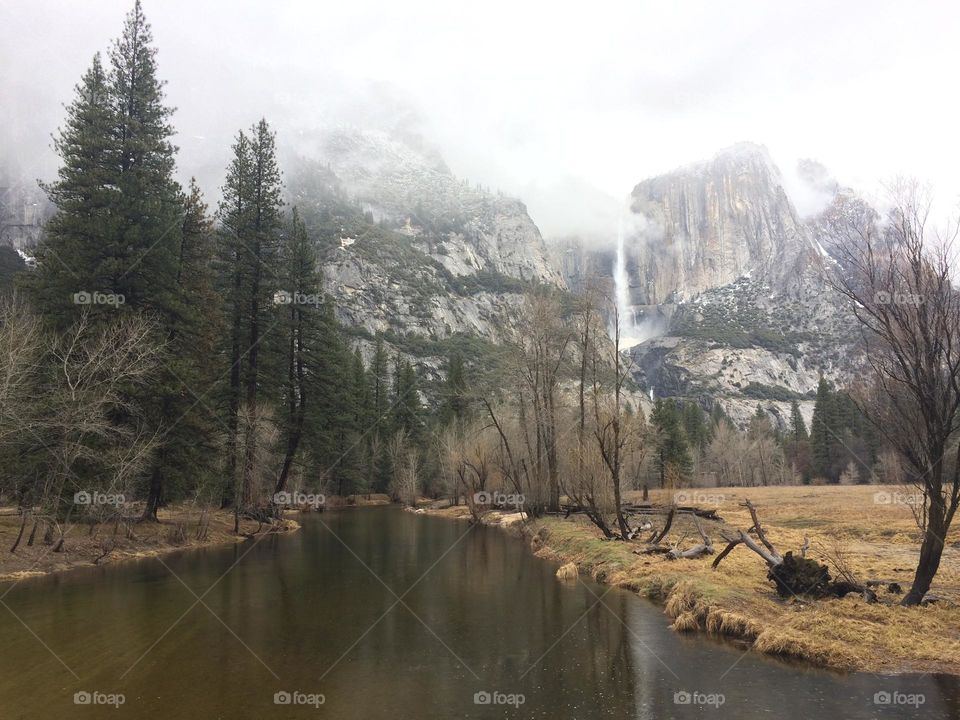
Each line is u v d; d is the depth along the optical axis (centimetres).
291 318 4450
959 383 1444
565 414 4388
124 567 2394
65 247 2906
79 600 1794
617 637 1450
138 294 3034
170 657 1288
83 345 2505
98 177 3059
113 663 1241
